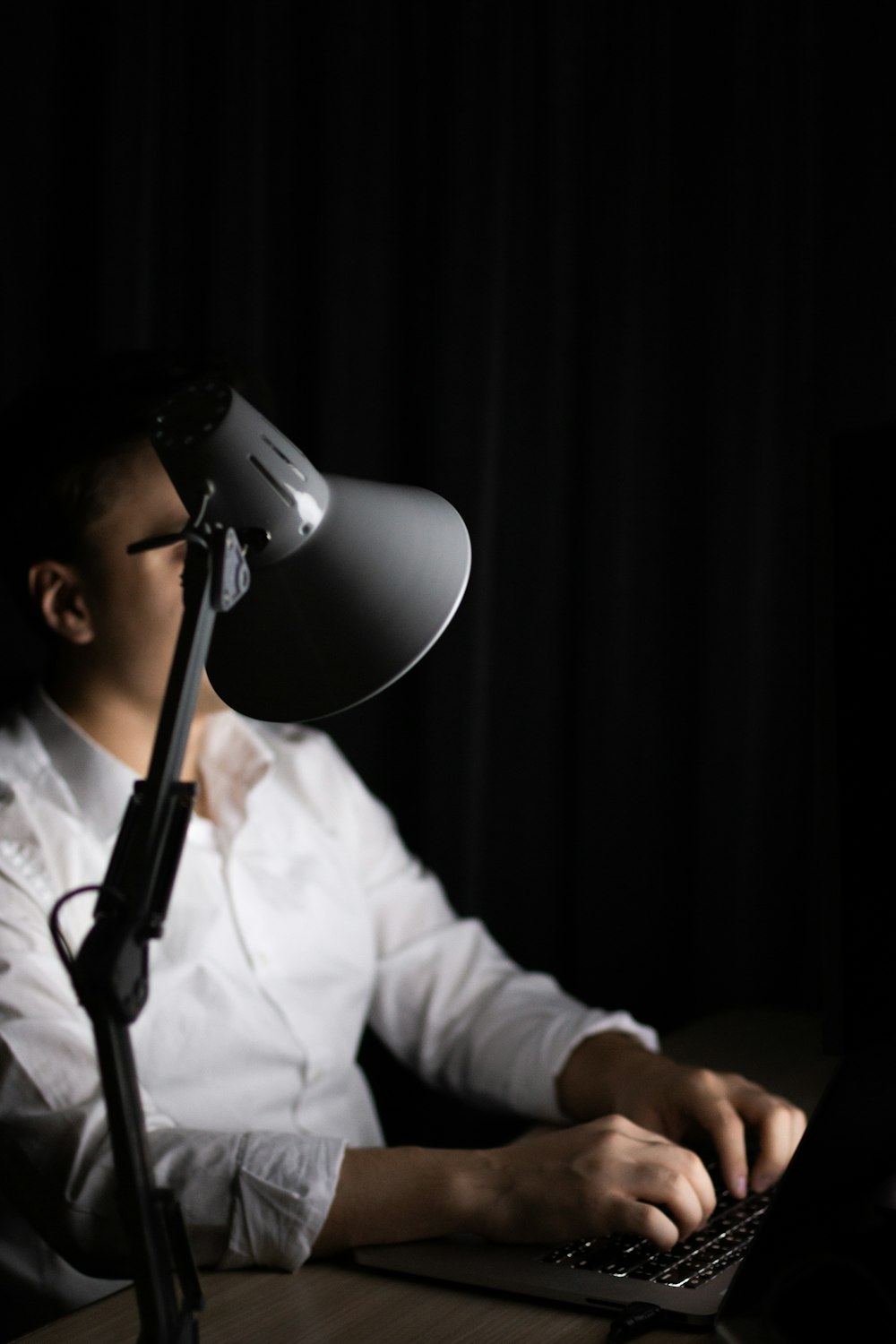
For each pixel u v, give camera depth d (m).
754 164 1.68
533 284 1.80
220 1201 0.78
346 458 1.80
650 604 1.79
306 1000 1.19
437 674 1.78
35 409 1.07
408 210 1.83
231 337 1.74
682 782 1.80
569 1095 1.07
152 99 1.67
